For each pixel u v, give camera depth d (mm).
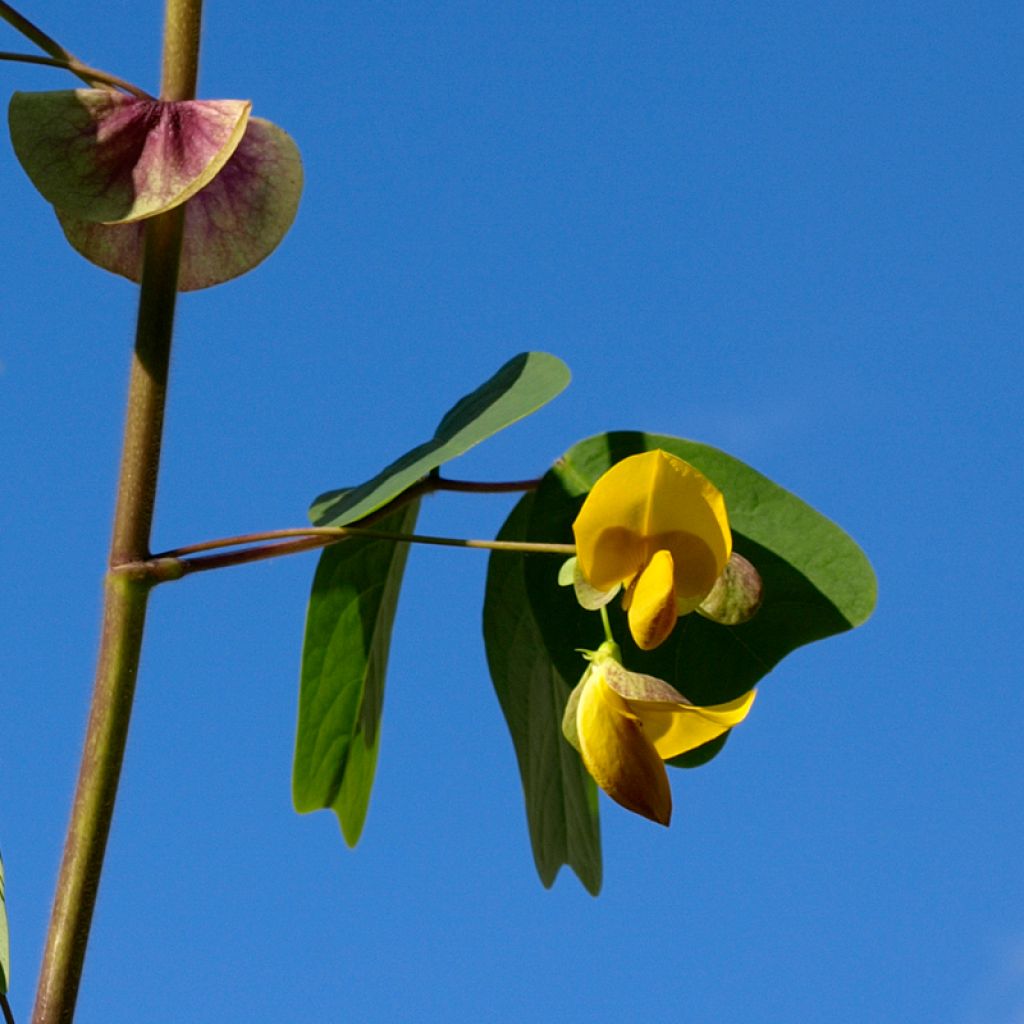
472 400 972
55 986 920
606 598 928
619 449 964
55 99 919
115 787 924
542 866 1016
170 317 928
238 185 955
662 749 930
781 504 960
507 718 1002
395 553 997
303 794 1002
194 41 933
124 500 926
